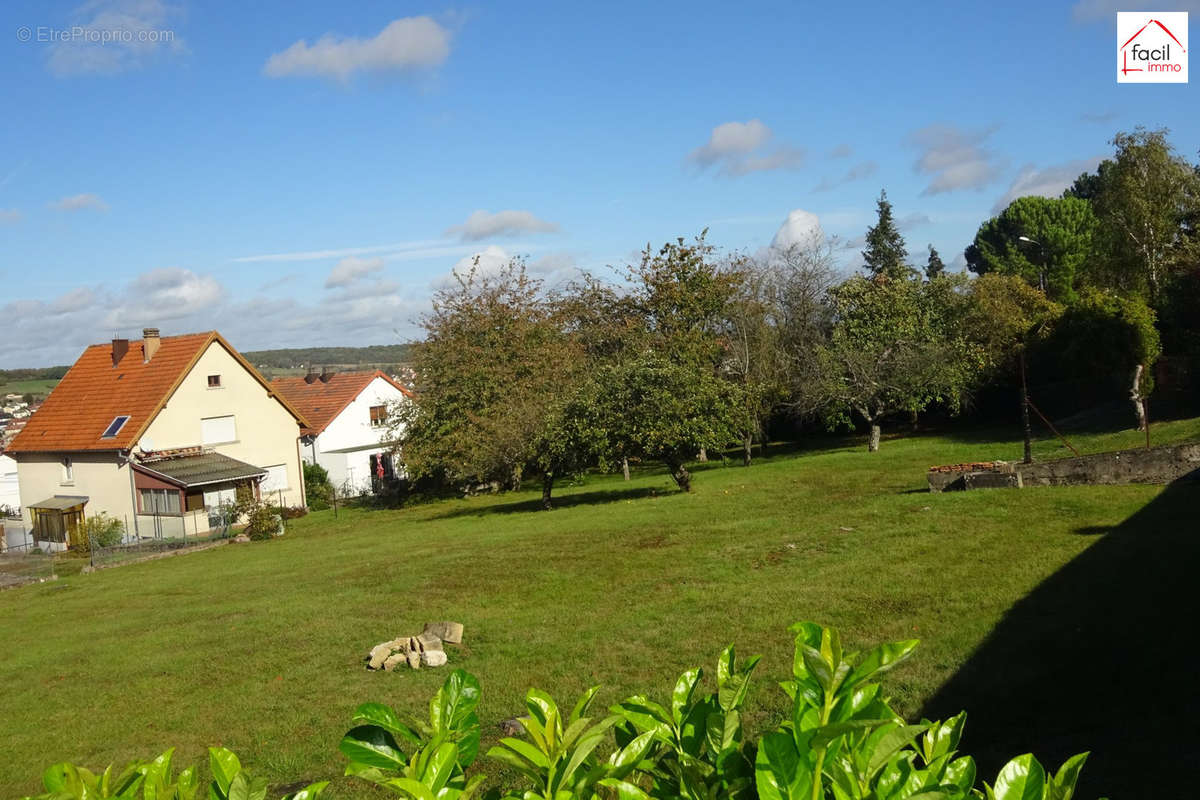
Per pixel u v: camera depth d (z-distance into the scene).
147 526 32.81
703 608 10.45
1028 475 16.16
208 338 35.34
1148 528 11.38
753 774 1.61
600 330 39.56
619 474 38.50
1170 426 21.59
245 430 36.50
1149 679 6.19
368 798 6.22
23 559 26.22
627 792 1.52
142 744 8.14
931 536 12.80
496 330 37.88
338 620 12.57
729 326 36.03
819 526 15.02
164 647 12.29
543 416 27.53
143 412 33.53
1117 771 4.75
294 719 8.34
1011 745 5.52
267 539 29.06
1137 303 26.70
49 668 11.96
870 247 56.00
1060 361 29.91
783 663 7.95
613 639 9.63
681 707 1.85
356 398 46.16
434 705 1.71
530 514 24.56
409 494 39.91
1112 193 33.72
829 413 31.45
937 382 29.95
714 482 25.75
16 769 7.81
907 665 7.31
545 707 1.77
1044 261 55.44
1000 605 8.77
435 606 12.71
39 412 36.75
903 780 1.46
